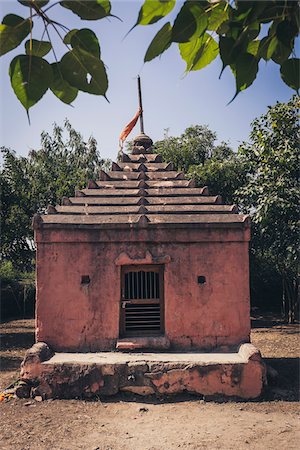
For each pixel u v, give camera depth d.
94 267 8.88
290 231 13.81
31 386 7.79
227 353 8.52
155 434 6.23
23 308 20.66
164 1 1.48
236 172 18.59
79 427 6.51
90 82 1.56
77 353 8.56
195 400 7.64
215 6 1.51
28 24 1.46
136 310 8.98
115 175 10.76
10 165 18.41
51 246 8.88
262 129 14.40
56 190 18.52
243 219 9.03
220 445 5.80
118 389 7.71
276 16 1.54
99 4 1.43
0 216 16.47
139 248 8.93
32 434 6.25
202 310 8.81
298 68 1.75
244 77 1.61
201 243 8.99
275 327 16.14
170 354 8.41
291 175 13.81
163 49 1.58
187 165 23.05
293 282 17.05
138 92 11.93
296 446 5.71
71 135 28.61
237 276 8.95
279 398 7.73
